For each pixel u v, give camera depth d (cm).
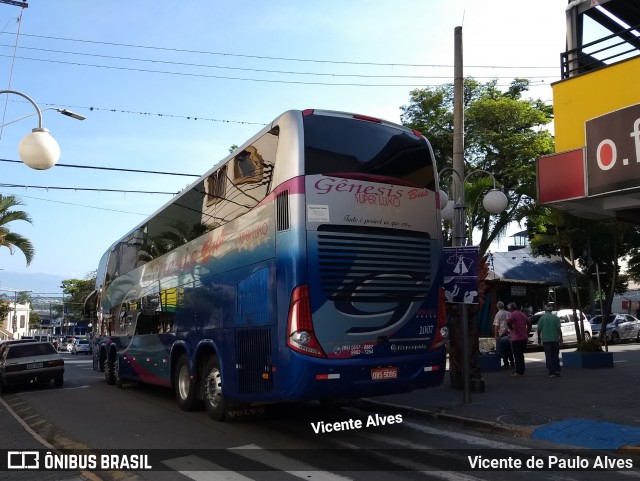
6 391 1720
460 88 1220
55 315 11969
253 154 880
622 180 928
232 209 930
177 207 1230
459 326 1211
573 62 1109
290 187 761
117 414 1137
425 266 842
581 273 2845
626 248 2730
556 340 1348
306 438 848
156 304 1321
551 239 1873
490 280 2692
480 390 1161
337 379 736
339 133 807
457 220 1198
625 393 1078
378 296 785
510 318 1437
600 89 1025
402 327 799
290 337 730
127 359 1554
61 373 1769
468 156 2706
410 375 795
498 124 2675
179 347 1137
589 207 1087
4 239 2506
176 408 1184
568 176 1025
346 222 775
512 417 907
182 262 1159
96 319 2073
